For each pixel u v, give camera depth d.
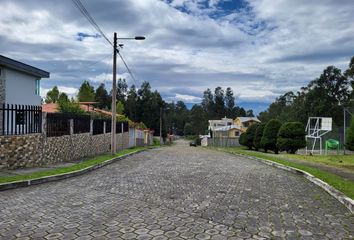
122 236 5.02
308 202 7.39
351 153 26.30
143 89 94.31
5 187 8.94
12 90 20.48
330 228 5.46
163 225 5.56
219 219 5.93
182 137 140.25
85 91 59.59
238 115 137.00
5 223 5.71
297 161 17.08
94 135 21.34
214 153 27.05
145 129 56.56
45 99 53.06
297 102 61.25
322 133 30.08
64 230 5.31
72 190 8.76
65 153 16.47
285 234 5.13
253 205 7.03
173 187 9.12
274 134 28.70
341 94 57.25
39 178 10.02
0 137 11.60
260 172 12.90
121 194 8.12
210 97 135.88
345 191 8.11
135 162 16.80
